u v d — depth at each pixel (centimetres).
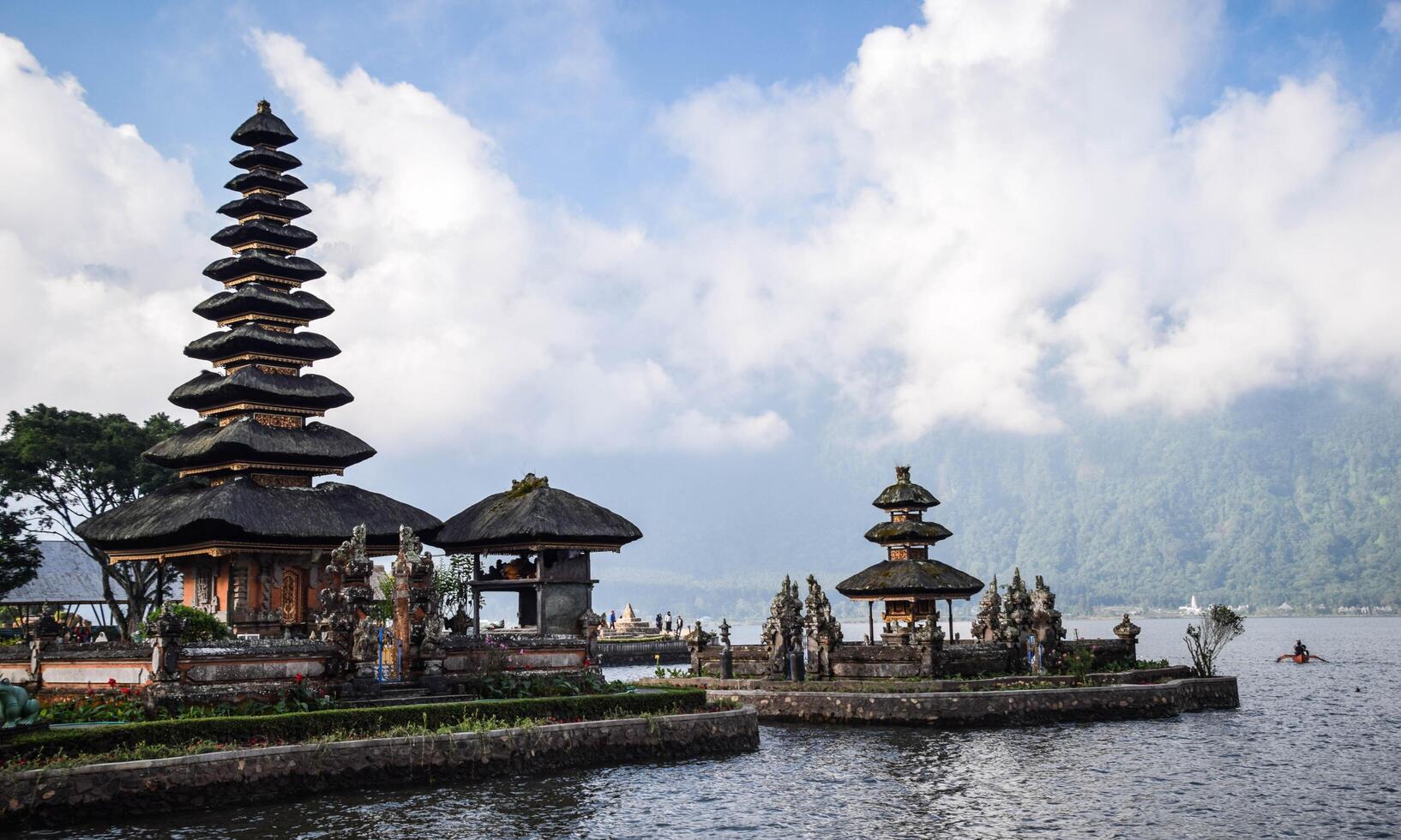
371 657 4650
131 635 8219
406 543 5316
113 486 9344
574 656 5528
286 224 6875
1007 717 6059
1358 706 7512
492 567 7200
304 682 4438
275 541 5769
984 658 6825
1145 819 3959
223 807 3706
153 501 6044
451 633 5784
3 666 4903
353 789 4000
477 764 4284
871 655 6675
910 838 3697
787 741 5538
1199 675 7562
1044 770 4825
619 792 4212
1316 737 5872
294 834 3459
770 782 4503
